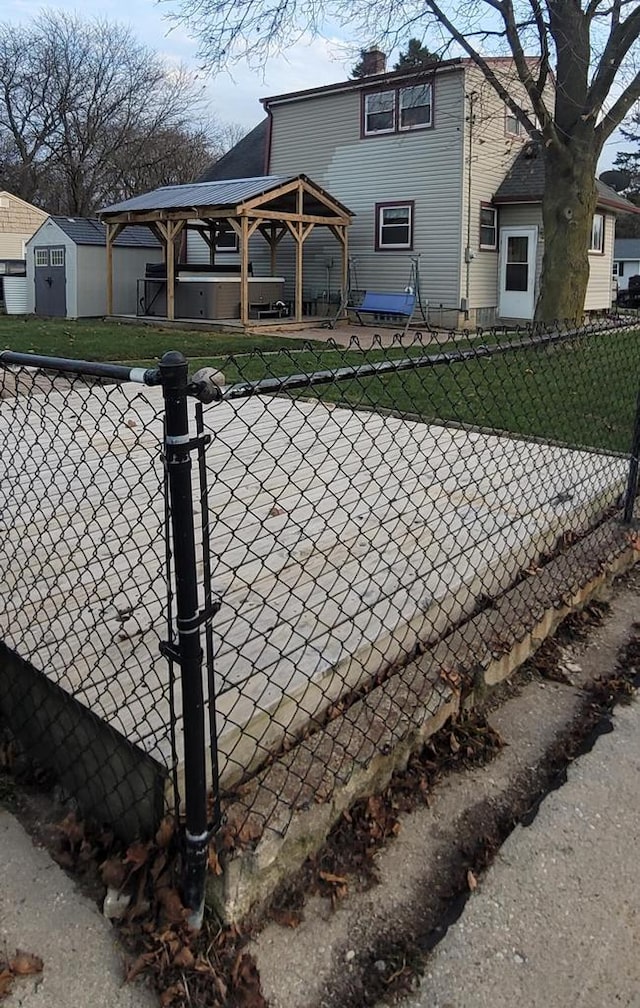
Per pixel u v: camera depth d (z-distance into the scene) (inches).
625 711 99.7
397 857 73.9
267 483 149.2
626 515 148.6
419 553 116.4
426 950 64.2
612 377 230.8
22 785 83.2
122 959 61.9
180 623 58.7
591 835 77.2
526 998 60.2
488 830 78.1
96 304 679.7
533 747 92.0
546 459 163.0
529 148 609.0
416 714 84.8
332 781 73.7
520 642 105.6
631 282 956.0
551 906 68.6
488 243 626.8
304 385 72.7
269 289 637.3
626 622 125.5
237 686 78.3
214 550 115.4
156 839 68.1
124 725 71.7
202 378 60.0
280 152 697.6
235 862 64.0
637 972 62.4
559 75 437.1
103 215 618.8
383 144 626.8
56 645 87.0
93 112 1253.7
